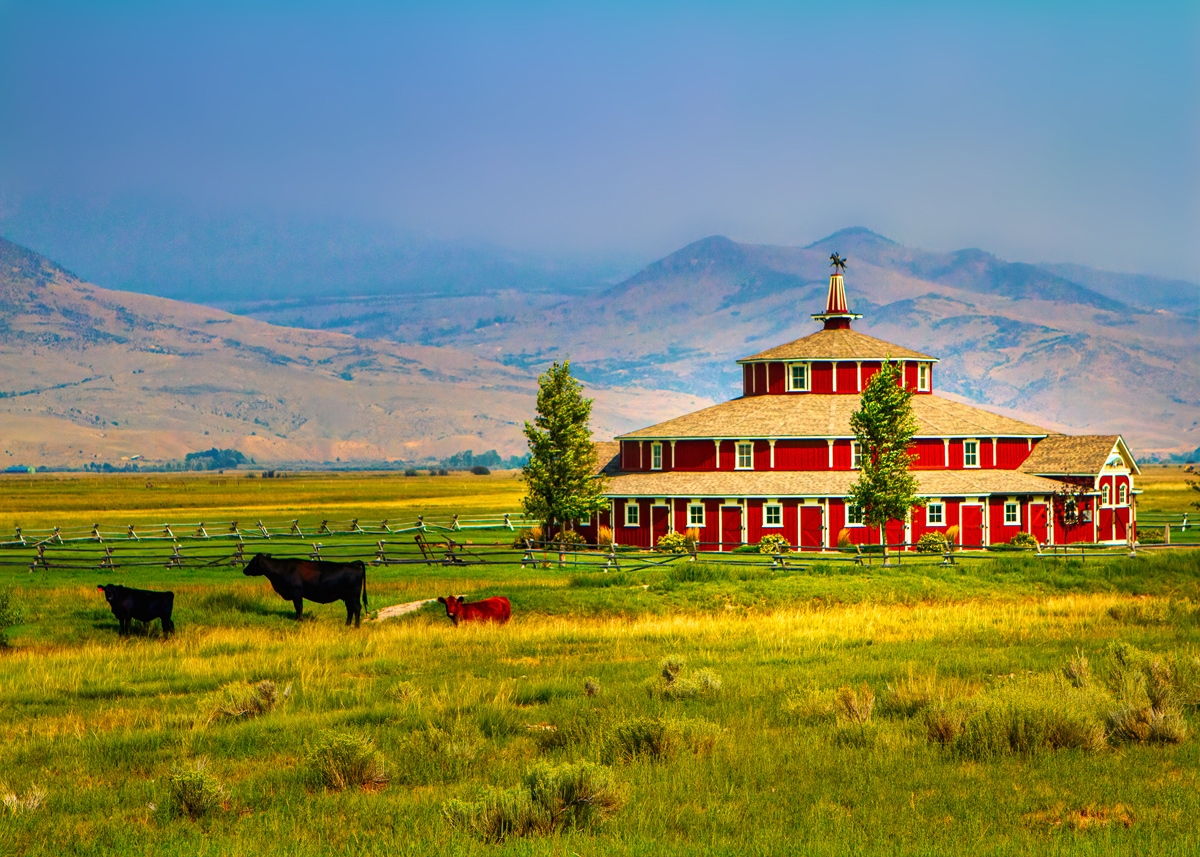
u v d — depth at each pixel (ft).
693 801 186.09
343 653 389.60
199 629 467.52
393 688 298.35
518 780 203.41
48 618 483.10
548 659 371.15
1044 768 198.70
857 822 173.27
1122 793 184.14
